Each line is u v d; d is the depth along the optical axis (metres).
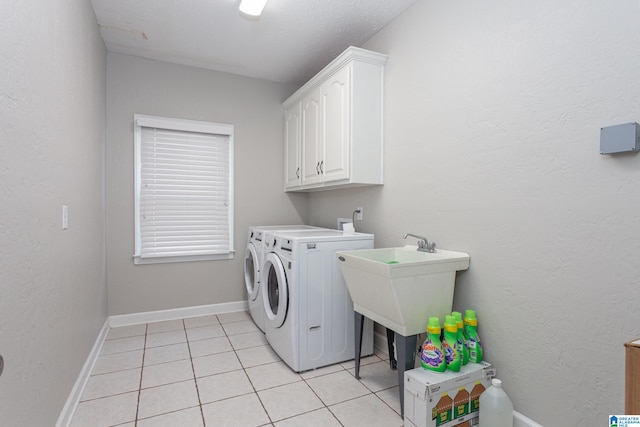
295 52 2.90
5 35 0.98
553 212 1.41
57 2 1.47
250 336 2.72
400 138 2.29
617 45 1.21
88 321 2.09
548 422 1.44
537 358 1.48
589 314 1.30
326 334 2.21
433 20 2.02
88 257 2.10
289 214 3.65
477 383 1.59
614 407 1.23
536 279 1.48
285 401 1.81
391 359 2.20
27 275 1.14
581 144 1.31
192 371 2.13
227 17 2.38
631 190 1.18
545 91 1.43
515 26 1.55
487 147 1.69
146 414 1.69
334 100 2.51
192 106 3.19
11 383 1.02
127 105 2.94
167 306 3.12
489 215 1.69
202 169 3.25
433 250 1.92
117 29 2.53
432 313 1.73
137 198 2.99
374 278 1.70
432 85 2.03
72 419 1.63
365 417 1.68
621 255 1.20
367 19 2.37
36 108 1.22
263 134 3.51
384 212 2.46
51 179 1.38
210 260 3.28
